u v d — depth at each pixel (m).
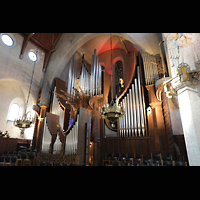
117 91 15.34
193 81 3.70
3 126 13.70
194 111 3.53
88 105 13.09
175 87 4.10
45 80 15.63
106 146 11.62
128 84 13.19
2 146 11.43
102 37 15.90
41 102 14.04
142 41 9.48
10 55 12.88
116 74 16.31
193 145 3.38
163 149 8.95
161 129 9.35
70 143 7.89
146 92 12.09
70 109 15.12
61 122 14.10
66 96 13.72
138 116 10.93
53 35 16.02
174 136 8.90
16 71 13.18
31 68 14.72
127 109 11.94
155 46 9.38
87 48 17.44
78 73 17.72
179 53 4.15
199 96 3.62
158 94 9.30
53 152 9.05
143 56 10.46
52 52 16.75
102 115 6.10
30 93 14.28
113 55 17.17
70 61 17.34
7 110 14.20
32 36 14.73
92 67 14.38
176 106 9.05
